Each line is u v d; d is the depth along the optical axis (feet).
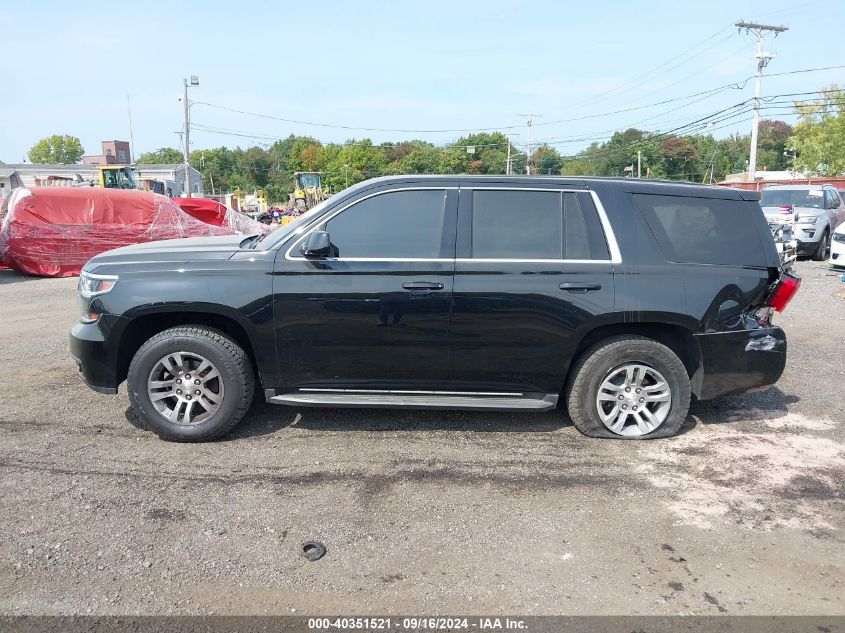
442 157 329.31
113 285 15.01
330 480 13.53
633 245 15.19
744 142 346.54
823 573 10.60
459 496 12.95
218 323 15.78
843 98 167.63
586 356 15.48
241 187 393.09
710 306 15.11
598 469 14.21
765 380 15.72
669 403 15.66
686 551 11.17
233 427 15.55
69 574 10.27
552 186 15.47
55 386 19.39
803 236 51.98
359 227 15.16
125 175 125.08
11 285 43.68
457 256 14.94
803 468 14.38
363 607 9.62
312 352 15.08
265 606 9.62
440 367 15.17
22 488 12.96
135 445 15.14
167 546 11.06
